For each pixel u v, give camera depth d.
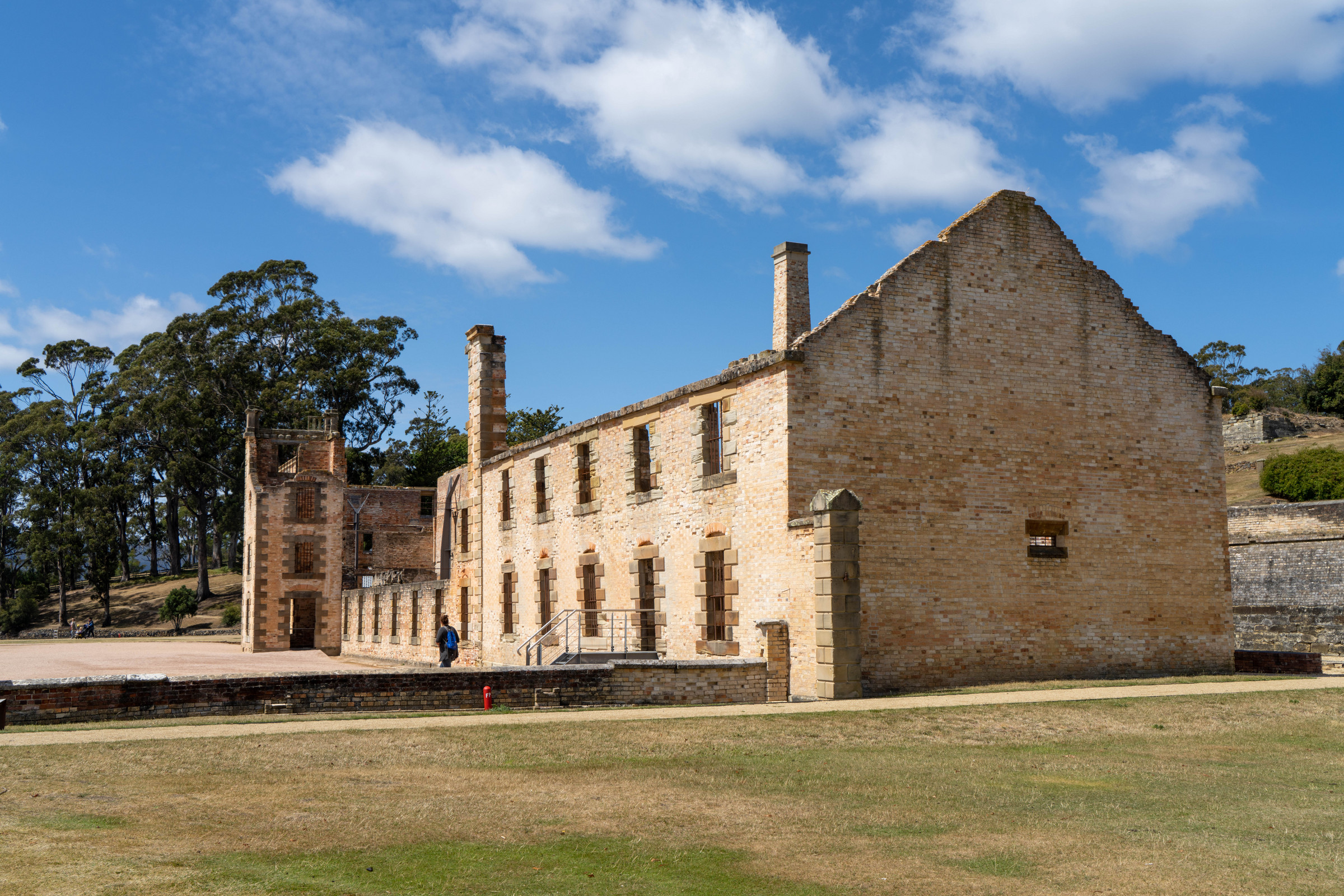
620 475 30.34
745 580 24.59
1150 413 27.03
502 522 37.97
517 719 16.78
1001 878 8.46
